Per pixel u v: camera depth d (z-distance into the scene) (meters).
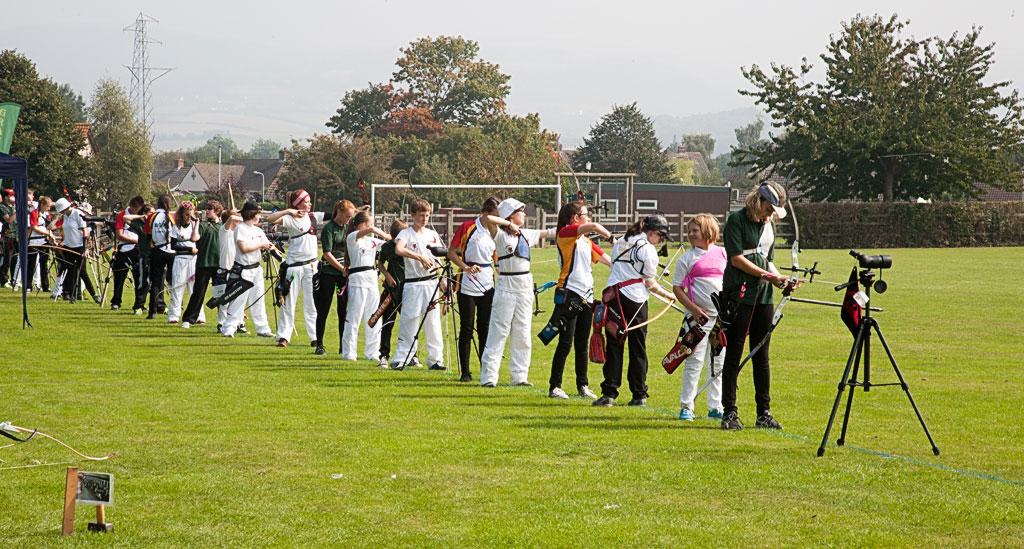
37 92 71.06
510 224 12.52
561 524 6.92
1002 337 17.73
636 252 11.20
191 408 10.85
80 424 9.98
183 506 7.32
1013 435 9.84
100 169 85.44
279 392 11.95
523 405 11.30
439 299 14.18
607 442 9.33
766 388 10.07
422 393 12.05
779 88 62.72
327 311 15.37
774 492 7.70
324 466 8.41
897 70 61.72
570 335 12.00
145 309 21.41
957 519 7.06
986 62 61.62
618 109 121.50
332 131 120.25
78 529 6.82
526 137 84.88
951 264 39.44
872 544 6.57
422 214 14.20
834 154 61.97
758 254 9.82
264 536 6.70
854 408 11.28
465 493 7.64
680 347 10.24
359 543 6.57
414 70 121.12
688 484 7.89
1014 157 80.44
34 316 19.73
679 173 150.25
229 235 17.20
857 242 58.75
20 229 17.78
